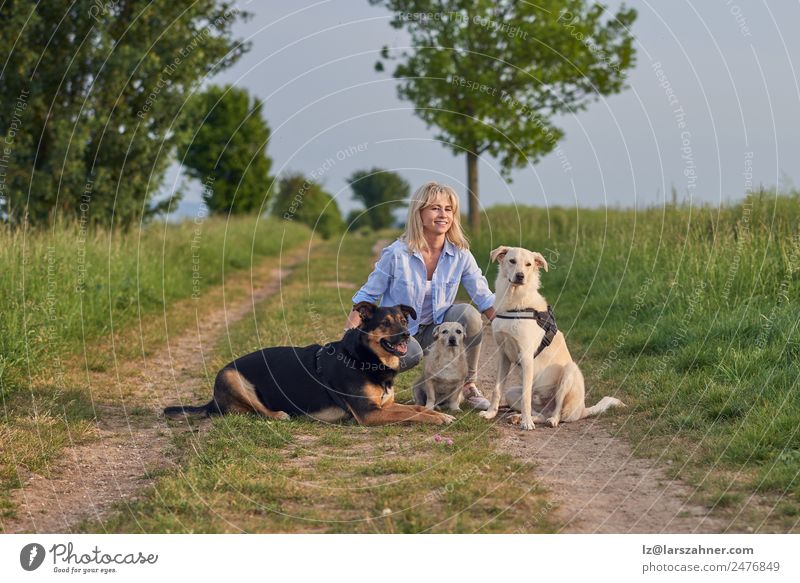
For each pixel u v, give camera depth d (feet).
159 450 17.17
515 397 20.10
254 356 20.24
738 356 20.45
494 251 19.97
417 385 21.16
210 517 12.82
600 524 12.51
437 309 21.45
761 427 16.10
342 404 19.19
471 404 21.17
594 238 44.27
